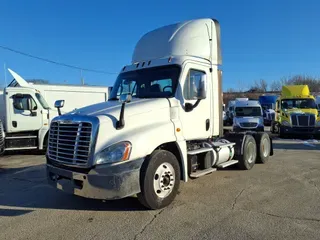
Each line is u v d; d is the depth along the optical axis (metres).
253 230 4.44
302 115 17.69
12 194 6.68
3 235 4.49
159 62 6.48
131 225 4.72
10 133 12.49
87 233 4.48
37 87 17.36
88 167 4.84
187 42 6.91
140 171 5.03
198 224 4.70
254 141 8.89
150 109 5.53
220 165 7.48
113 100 6.55
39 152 13.52
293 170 8.40
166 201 5.38
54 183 5.40
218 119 7.24
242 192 6.30
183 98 6.10
